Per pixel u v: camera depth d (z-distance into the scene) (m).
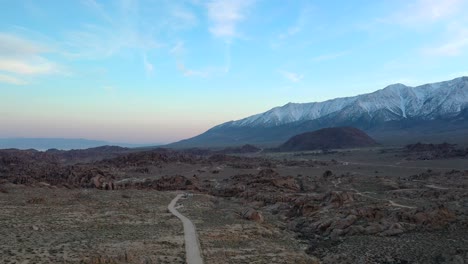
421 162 161.00
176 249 43.19
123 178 134.50
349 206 69.06
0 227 48.97
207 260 39.41
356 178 110.69
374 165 157.75
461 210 60.03
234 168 161.62
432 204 66.19
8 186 93.44
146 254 40.31
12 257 35.72
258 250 45.19
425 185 96.75
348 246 48.12
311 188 101.75
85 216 60.38
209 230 53.12
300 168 155.75
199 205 77.00
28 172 124.00
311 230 58.75
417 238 49.19
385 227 54.41
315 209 70.25
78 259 36.62
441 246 45.28
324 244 50.91
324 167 157.00
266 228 58.41
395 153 198.12
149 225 56.00
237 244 47.44
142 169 153.75
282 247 48.06
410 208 63.38
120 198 83.06
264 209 78.75
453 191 79.81
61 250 39.28
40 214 60.03
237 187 102.25
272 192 94.81
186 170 157.25
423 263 41.19
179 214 66.25
